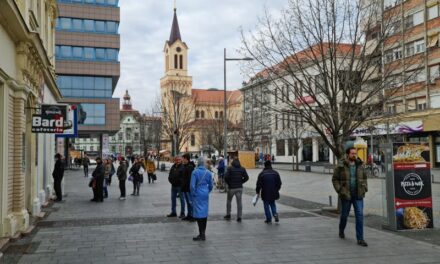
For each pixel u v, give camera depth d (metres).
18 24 9.40
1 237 9.27
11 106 10.13
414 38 40.03
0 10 8.44
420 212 10.61
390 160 10.59
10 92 9.98
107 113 54.34
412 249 8.56
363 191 9.09
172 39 116.00
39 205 13.62
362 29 14.39
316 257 7.95
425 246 8.83
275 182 12.08
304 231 10.69
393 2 14.16
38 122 11.69
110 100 54.56
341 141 13.69
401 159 10.56
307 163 58.31
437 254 8.13
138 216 13.55
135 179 20.67
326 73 13.98
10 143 10.06
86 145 123.00
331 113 13.71
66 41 53.50
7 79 9.45
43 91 15.98
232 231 10.73
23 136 10.87
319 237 9.88
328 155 56.34
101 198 17.92
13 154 10.40
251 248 8.76
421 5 39.22
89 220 12.73
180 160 13.51
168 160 78.00
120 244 9.24
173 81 98.88
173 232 10.69
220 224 11.84
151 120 70.19
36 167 13.73
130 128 123.38
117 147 123.06
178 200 18.23
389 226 10.65
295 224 11.78
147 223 12.17
